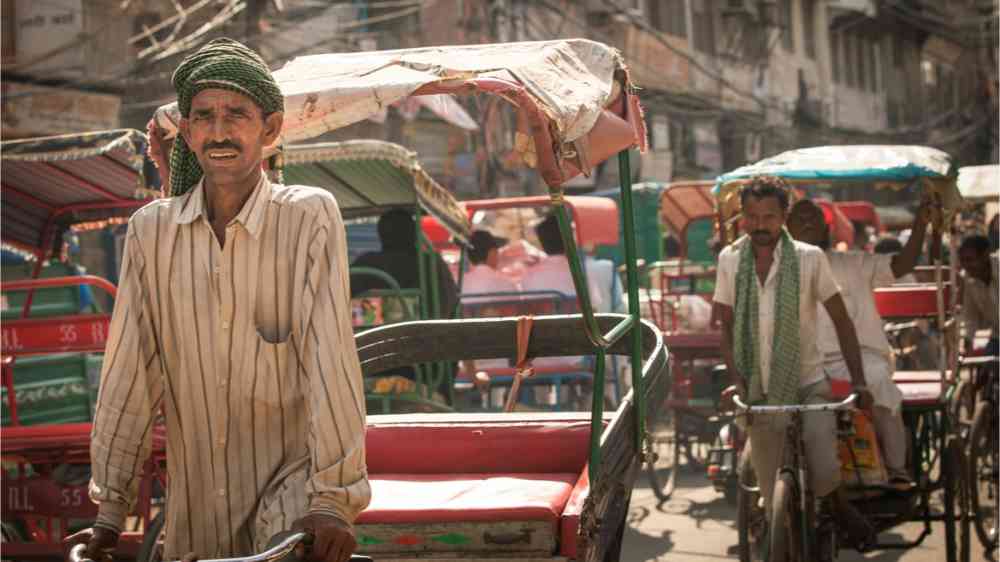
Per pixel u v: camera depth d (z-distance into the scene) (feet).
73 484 19.30
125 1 60.18
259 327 8.80
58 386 22.17
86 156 22.47
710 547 23.44
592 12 96.27
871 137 147.23
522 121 11.19
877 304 25.36
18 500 19.36
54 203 25.77
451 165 76.84
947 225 21.12
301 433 9.00
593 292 32.30
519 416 13.73
